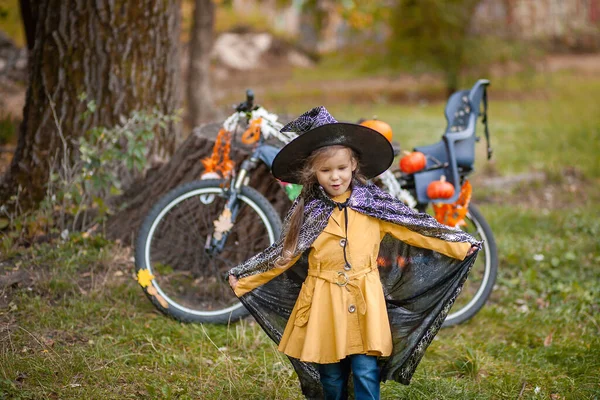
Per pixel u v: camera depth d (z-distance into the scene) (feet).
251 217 16.02
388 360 10.83
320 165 9.82
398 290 10.88
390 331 10.32
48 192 17.29
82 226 17.70
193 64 40.09
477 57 50.14
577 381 12.76
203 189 14.94
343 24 69.87
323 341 9.89
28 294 14.61
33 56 19.01
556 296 16.81
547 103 48.44
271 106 49.08
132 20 18.88
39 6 18.86
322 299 10.00
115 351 12.73
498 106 48.03
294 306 10.52
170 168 17.34
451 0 49.44
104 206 17.24
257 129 15.07
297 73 68.64
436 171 15.37
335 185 9.92
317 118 10.21
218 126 17.72
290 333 10.35
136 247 14.67
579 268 18.72
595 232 21.34
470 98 15.65
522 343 14.67
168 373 12.25
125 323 13.84
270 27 76.48
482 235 16.07
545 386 12.55
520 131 37.29
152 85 19.33
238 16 75.10
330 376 10.33
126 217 17.69
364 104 50.83
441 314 10.71
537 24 73.41
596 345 13.96
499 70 56.39
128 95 18.99
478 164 30.19
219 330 14.25
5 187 18.81
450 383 12.25
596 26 76.07
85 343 13.01
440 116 43.98
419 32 50.24
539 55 53.11
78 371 11.91
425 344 10.77
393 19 50.75
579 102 48.14
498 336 15.03
